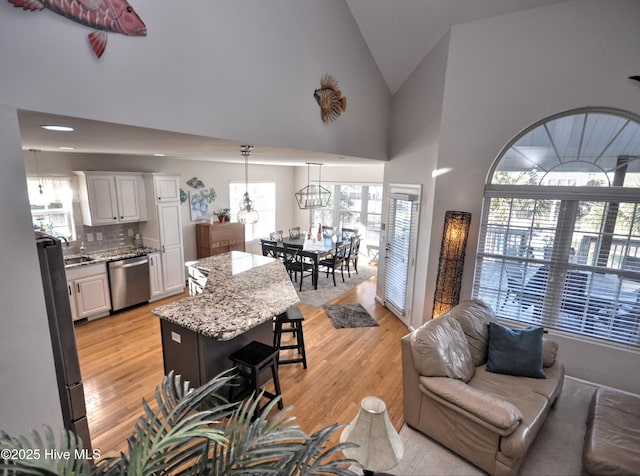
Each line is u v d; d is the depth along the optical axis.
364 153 4.50
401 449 1.66
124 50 1.84
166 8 2.02
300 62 3.14
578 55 3.17
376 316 5.13
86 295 4.47
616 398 2.54
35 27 1.52
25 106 1.52
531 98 3.41
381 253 5.58
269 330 3.44
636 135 3.12
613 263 3.35
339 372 3.59
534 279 3.70
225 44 2.40
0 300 1.55
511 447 2.10
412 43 4.07
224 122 2.46
